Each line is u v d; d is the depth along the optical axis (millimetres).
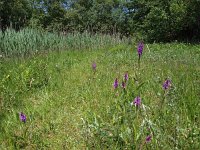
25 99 5582
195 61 8602
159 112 3754
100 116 4129
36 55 12141
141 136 3193
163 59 9062
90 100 5105
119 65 8742
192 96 4199
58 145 3707
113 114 3889
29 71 6840
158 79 5605
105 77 6621
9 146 3711
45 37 15617
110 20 41094
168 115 3707
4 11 30516
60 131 4078
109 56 10977
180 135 3273
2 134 4078
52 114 4723
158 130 3236
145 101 4336
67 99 5410
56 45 15672
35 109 4918
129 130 3270
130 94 4113
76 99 5379
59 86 6344
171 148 3129
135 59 9570
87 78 6797
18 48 13039
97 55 11930
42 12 41688
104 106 4566
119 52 12719
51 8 41781
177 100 4219
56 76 7242
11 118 4594
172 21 18609
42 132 4121
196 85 5078
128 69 7668
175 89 4410
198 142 3117
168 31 19078
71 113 4707
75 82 6598
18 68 7746
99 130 3445
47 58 10500
